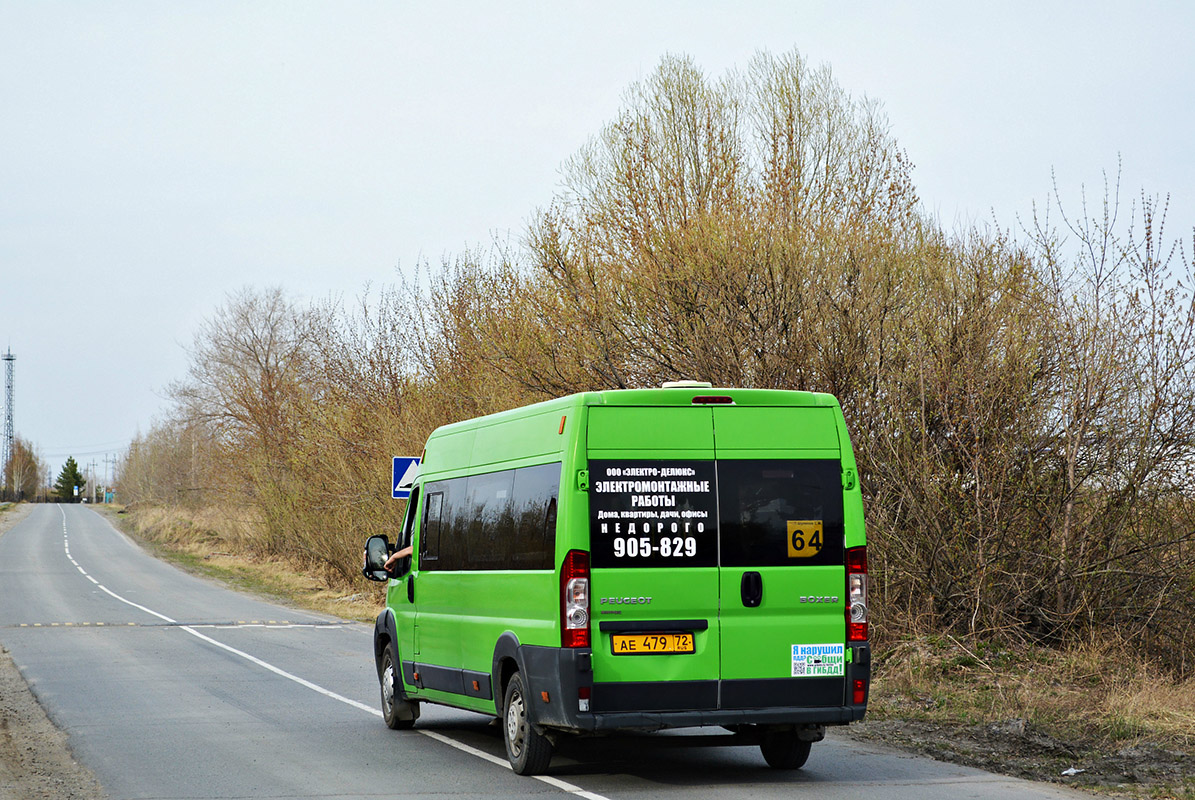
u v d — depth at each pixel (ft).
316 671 53.83
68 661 57.67
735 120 83.30
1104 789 27.84
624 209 68.13
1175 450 44.98
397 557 38.93
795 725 28.66
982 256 51.21
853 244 55.26
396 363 99.66
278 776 29.66
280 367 169.99
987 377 48.98
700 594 27.84
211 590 114.21
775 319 55.36
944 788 27.94
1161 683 40.29
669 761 31.96
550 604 27.84
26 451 654.53
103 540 219.20
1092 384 46.14
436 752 33.45
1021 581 48.08
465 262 88.84
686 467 28.19
